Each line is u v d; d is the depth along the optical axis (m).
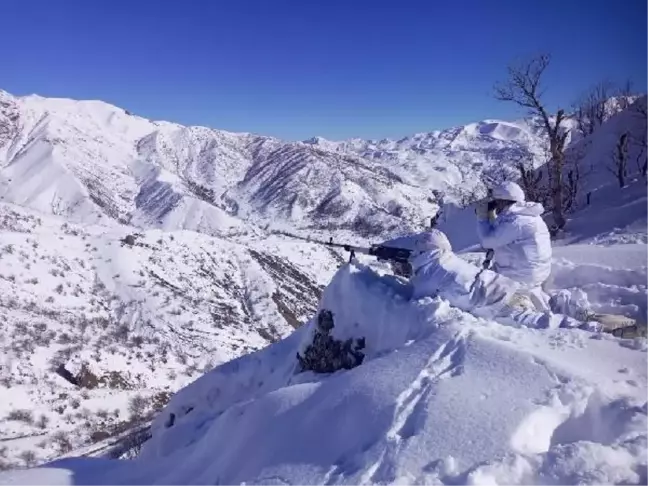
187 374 45.03
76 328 50.66
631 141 24.84
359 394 4.53
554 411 3.88
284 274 79.12
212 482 4.94
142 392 39.56
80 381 39.28
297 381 7.99
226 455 5.18
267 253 84.50
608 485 3.12
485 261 6.86
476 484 3.27
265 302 68.94
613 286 8.53
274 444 4.63
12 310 50.12
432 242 7.38
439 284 7.02
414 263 7.44
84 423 33.34
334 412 4.54
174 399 10.55
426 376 4.59
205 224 160.88
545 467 3.32
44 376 39.28
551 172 22.11
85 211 175.00
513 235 6.78
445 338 5.15
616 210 17.89
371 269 8.23
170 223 163.75
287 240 98.69
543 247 6.81
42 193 184.38
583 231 17.42
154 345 51.25
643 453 3.37
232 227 158.00
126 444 19.14
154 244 72.81
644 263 9.76
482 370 4.53
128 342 50.59
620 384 4.20
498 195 6.92
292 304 71.06
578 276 9.51
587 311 6.72
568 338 5.31
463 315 5.94
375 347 7.12
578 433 3.83
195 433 9.09
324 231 176.50
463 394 4.20
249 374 9.99
